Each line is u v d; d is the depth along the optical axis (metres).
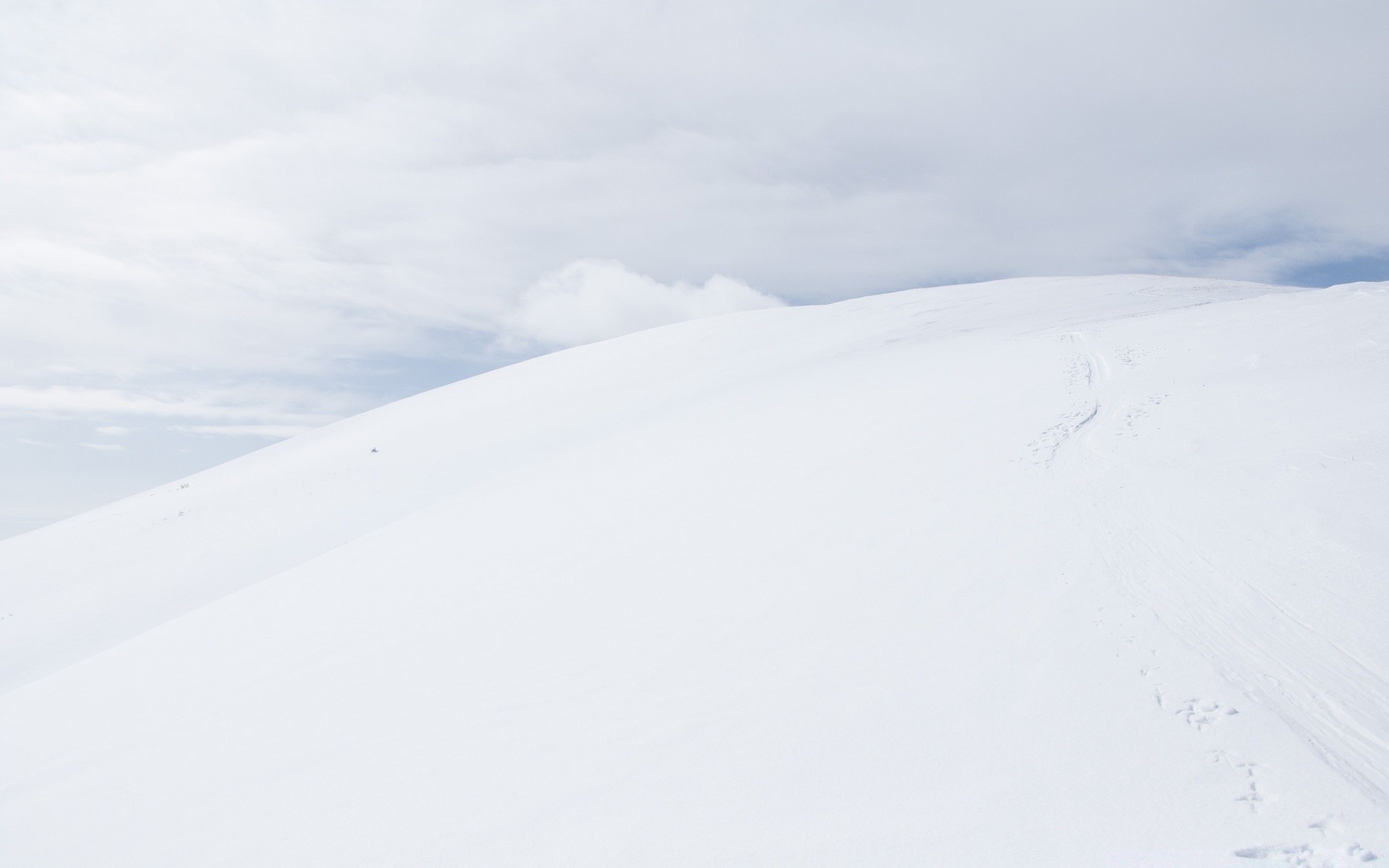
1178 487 10.02
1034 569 8.51
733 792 5.59
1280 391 12.98
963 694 6.30
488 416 41.34
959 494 11.34
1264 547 8.03
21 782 9.81
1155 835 4.41
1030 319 30.59
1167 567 8.02
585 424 34.03
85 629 25.11
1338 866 4.01
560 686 8.24
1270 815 4.45
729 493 14.38
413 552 16.77
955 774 5.29
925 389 19.00
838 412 18.80
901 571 9.17
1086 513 9.79
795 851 4.79
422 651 10.55
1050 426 13.84
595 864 5.07
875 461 13.95
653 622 9.45
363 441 43.28
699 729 6.64
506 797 6.21
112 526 36.56
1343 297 20.45
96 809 8.19
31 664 22.80
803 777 5.61
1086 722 5.63
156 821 7.49
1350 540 7.75
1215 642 6.50
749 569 10.41
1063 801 4.82
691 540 12.35
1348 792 4.59
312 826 6.52
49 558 33.25
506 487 21.48
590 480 18.69
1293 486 9.20
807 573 9.77
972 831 4.68
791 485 13.86
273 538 30.36
